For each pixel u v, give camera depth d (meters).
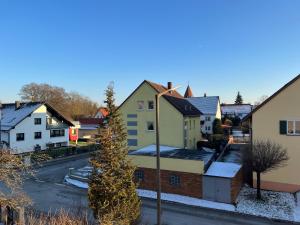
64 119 47.28
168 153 25.78
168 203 20.45
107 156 14.28
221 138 44.72
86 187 24.52
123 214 13.90
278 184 22.23
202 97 62.91
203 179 20.97
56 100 83.62
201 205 19.94
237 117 78.12
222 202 20.28
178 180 22.03
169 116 33.44
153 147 31.75
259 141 22.19
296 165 21.64
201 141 39.91
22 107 44.25
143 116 35.00
